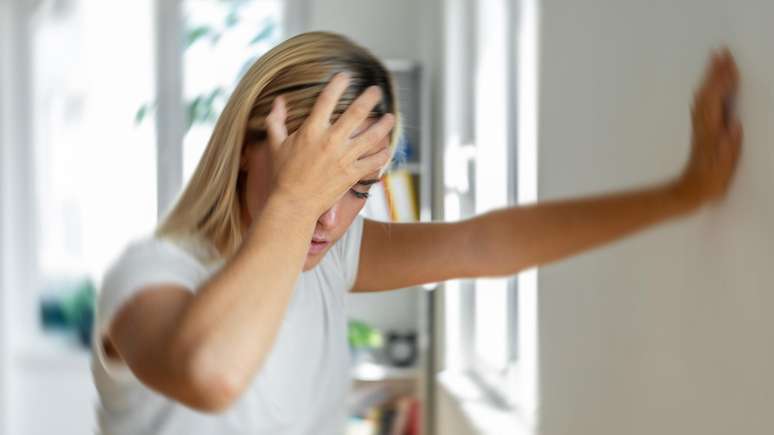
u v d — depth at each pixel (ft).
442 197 11.57
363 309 13.28
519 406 8.15
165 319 2.64
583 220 4.18
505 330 9.13
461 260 4.22
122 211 13.48
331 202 2.51
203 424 3.56
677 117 4.05
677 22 4.03
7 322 13.09
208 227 3.30
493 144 9.95
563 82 5.93
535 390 6.82
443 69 11.30
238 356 2.32
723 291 3.59
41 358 13.16
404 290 13.26
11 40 13.34
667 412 4.22
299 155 2.46
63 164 13.56
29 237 13.55
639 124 4.54
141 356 2.56
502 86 9.71
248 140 3.27
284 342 3.82
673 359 4.13
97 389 3.52
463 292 10.89
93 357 3.44
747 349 3.39
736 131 3.51
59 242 13.60
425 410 11.99
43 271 13.64
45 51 13.50
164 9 13.12
